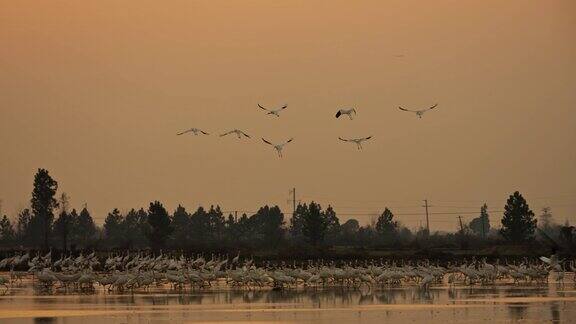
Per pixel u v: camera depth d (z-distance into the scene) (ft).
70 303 265.54
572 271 416.67
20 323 214.90
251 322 212.02
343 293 302.45
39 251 538.06
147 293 309.63
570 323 204.64
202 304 258.98
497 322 207.00
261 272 341.62
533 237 597.11
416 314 224.94
